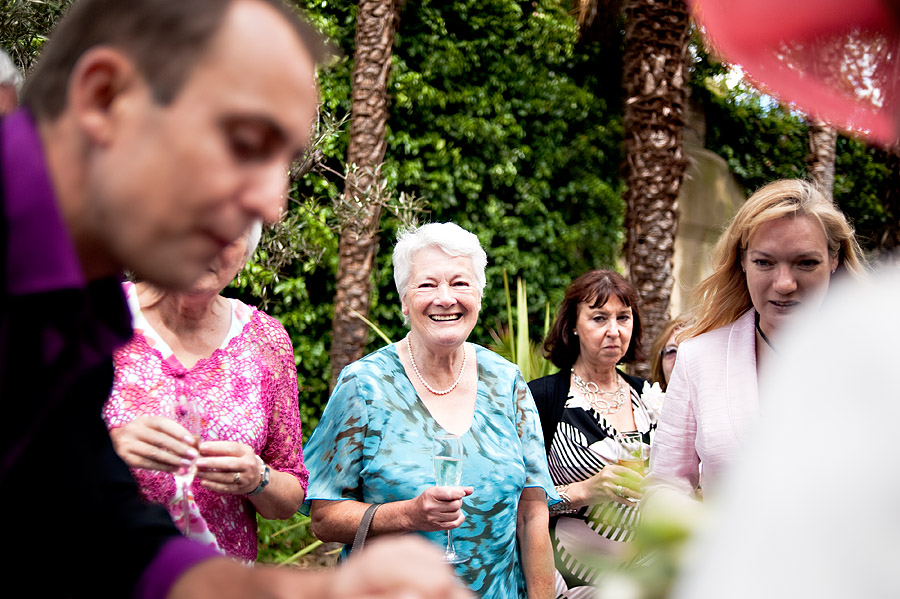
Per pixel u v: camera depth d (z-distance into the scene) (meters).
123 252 0.72
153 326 1.98
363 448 2.23
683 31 5.50
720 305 2.26
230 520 1.95
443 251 2.36
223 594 0.96
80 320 0.84
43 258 0.74
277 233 5.32
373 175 5.55
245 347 2.10
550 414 3.05
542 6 8.16
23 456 1.00
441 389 2.36
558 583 2.52
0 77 1.68
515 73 7.98
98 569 1.08
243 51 0.68
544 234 8.02
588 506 2.65
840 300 0.50
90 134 0.70
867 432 0.44
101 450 1.14
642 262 5.50
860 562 0.42
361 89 5.57
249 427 1.99
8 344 0.79
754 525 0.45
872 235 9.71
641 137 5.52
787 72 0.46
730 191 9.44
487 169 7.77
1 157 0.74
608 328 3.10
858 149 10.08
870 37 0.45
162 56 0.68
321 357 6.74
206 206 0.70
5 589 1.02
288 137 0.72
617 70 8.70
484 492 2.21
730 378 2.13
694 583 0.47
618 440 2.97
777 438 0.47
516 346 5.37
